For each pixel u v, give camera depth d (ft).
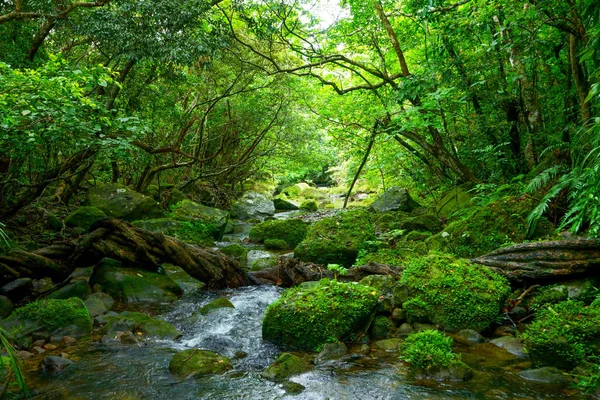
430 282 14.62
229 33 31.91
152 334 13.83
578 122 20.62
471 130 29.43
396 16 30.40
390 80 29.94
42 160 25.49
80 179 32.78
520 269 15.60
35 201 27.30
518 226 19.58
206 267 19.53
